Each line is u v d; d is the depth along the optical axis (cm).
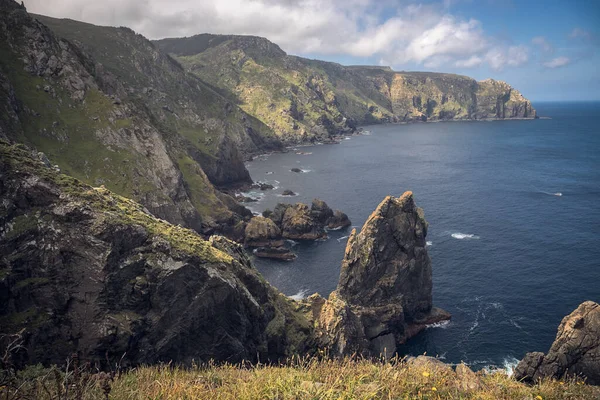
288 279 8144
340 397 1180
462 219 11181
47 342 2972
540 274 7719
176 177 10319
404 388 1318
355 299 6375
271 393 1262
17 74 9375
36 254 3092
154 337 3328
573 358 4125
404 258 6425
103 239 3225
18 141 7994
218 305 3628
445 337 6016
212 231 10581
